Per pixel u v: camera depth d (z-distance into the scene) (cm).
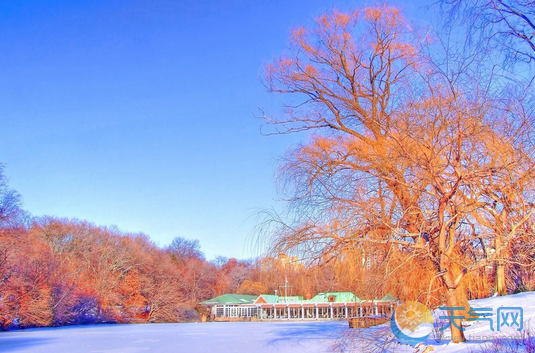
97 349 1933
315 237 1083
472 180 923
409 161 979
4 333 3234
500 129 930
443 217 959
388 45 1402
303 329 2334
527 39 870
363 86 1396
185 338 2400
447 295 1007
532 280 1961
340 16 1521
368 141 1127
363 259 1030
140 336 2658
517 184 900
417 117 991
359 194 1052
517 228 917
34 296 4097
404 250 1006
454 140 942
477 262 1011
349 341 1025
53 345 2144
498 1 876
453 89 930
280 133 1509
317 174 1115
